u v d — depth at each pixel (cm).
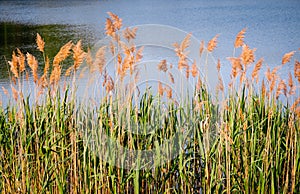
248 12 3553
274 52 2028
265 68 1617
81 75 732
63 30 3012
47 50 2317
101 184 695
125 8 4191
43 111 753
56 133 725
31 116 770
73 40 2583
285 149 753
